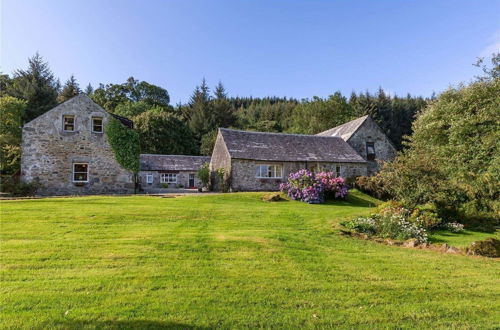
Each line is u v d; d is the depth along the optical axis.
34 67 40.78
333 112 54.88
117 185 21.12
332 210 14.85
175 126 47.59
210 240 7.80
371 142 31.41
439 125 18.91
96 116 21.08
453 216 13.05
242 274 5.59
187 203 14.39
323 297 4.74
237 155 23.83
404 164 13.55
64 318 3.85
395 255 7.41
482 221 12.94
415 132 21.41
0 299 4.30
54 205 12.37
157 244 7.30
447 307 4.54
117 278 5.19
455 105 18.36
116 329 3.67
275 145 26.61
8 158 25.44
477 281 5.71
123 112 51.81
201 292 4.74
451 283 5.55
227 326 3.82
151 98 65.12
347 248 7.88
